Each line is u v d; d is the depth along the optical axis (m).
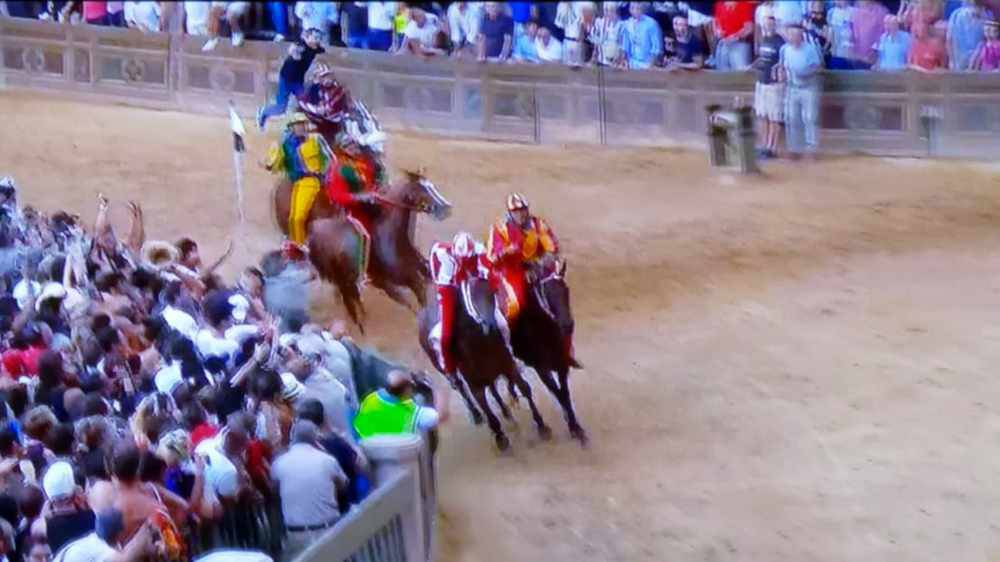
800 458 15.80
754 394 17.41
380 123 29.52
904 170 25.66
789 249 22.08
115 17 32.75
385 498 12.26
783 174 25.75
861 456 15.73
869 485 15.11
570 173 26.28
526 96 28.58
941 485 15.01
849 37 26.81
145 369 13.74
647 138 28.11
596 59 28.92
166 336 14.47
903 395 17.06
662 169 26.39
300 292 17.80
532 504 15.15
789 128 26.48
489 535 14.55
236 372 13.41
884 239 22.28
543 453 16.31
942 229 22.58
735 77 27.22
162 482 11.09
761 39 26.92
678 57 28.45
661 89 27.86
